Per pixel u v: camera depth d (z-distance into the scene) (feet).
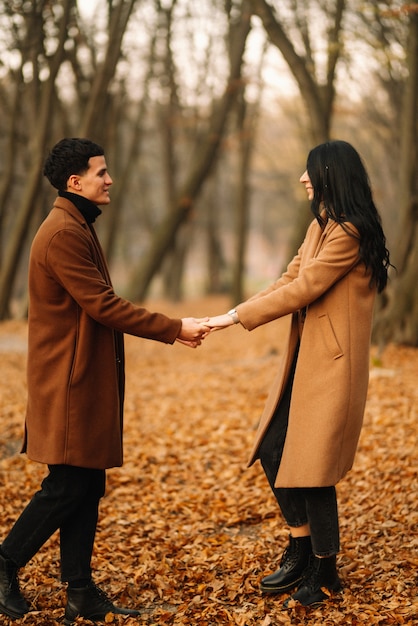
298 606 9.36
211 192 85.92
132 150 57.67
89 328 9.12
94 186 9.32
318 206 9.67
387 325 32.42
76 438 9.00
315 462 9.12
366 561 10.50
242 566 10.76
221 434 18.63
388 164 57.00
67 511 9.15
